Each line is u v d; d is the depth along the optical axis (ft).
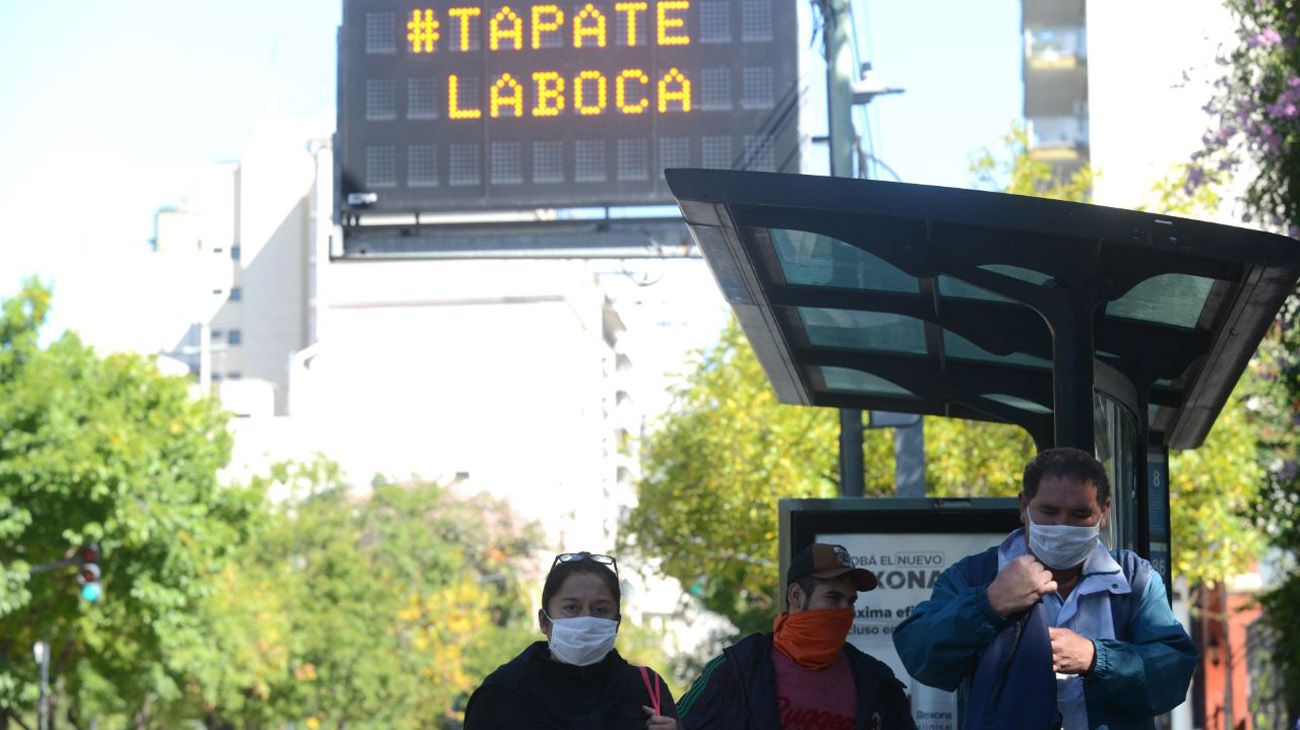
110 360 125.08
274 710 177.06
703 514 111.45
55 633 130.21
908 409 38.04
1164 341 27.58
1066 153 212.02
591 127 51.42
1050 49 214.90
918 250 24.03
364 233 52.54
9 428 118.01
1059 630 16.99
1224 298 25.27
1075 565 17.33
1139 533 27.30
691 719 19.98
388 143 52.08
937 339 32.65
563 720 18.39
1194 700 136.87
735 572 118.11
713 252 26.68
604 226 51.65
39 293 120.16
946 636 16.96
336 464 193.26
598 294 422.41
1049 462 17.10
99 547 120.26
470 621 213.05
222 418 131.03
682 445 112.47
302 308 430.20
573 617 18.51
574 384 387.75
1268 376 71.77
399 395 379.14
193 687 160.66
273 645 166.09
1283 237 22.45
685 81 51.21
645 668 19.07
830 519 31.81
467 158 51.78
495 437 376.89
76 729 158.30
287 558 185.68
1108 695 17.12
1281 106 61.16
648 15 51.34
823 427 106.22
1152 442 32.83
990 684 16.84
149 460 122.01
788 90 50.96
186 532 124.67
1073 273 23.95
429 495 215.51
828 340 34.53
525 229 52.08
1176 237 22.52
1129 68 171.53
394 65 52.16
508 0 51.83
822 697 19.94
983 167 101.35
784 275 29.25
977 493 95.91
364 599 186.60
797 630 19.99
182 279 438.81
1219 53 65.72
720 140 51.06
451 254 52.34
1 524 115.85
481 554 258.78
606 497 442.09
